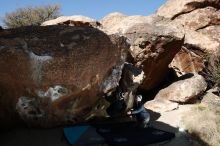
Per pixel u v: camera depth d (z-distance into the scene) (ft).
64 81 17.38
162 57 28.50
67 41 18.35
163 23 30.66
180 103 27.45
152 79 29.53
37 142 17.20
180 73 34.40
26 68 17.16
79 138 17.40
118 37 21.09
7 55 17.04
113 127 19.93
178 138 19.86
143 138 18.21
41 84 17.15
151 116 24.23
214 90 31.07
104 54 19.29
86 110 19.12
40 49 17.53
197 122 22.59
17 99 17.66
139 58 27.25
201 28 37.91
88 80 18.12
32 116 18.10
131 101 21.76
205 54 34.27
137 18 30.66
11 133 18.01
